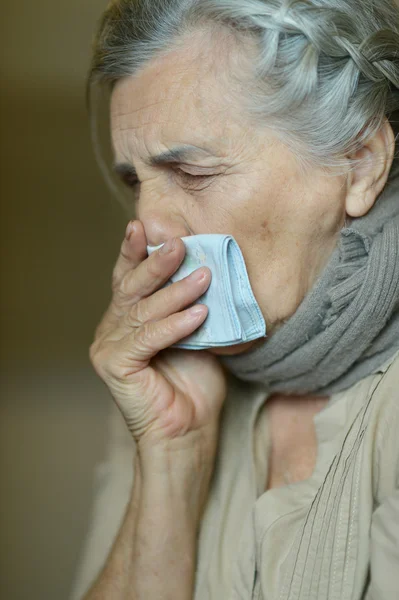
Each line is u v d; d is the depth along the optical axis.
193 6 0.99
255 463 1.21
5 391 2.77
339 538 0.95
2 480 2.69
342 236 1.01
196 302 1.07
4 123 2.81
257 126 0.98
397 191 1.06
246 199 0.99
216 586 1.13
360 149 1.01
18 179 2.81
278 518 1.06
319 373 1.08
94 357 1.17
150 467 1.17
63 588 2.59
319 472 1.08
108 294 2.82
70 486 2.69
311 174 0.99
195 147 0.99
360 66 0.97
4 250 2.83
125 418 1.18
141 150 1.04
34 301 2.82
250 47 0.97
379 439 0.98
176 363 1.20
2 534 2.64
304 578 0.98
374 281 0.97
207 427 1.20
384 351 1.05
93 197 2.82
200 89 0.98
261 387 1.23
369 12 1.00
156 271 1.06
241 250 1.02
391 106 1.03
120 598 1.17
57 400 2.76
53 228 2.82
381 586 0.87
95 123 1.32
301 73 0.95
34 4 2.78
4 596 2.59
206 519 1.21
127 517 1.21
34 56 2.80
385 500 0.92
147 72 1.02
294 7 0.95
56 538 2.64
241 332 1.01
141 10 1.02
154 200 1.06
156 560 1.15
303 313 1.03
